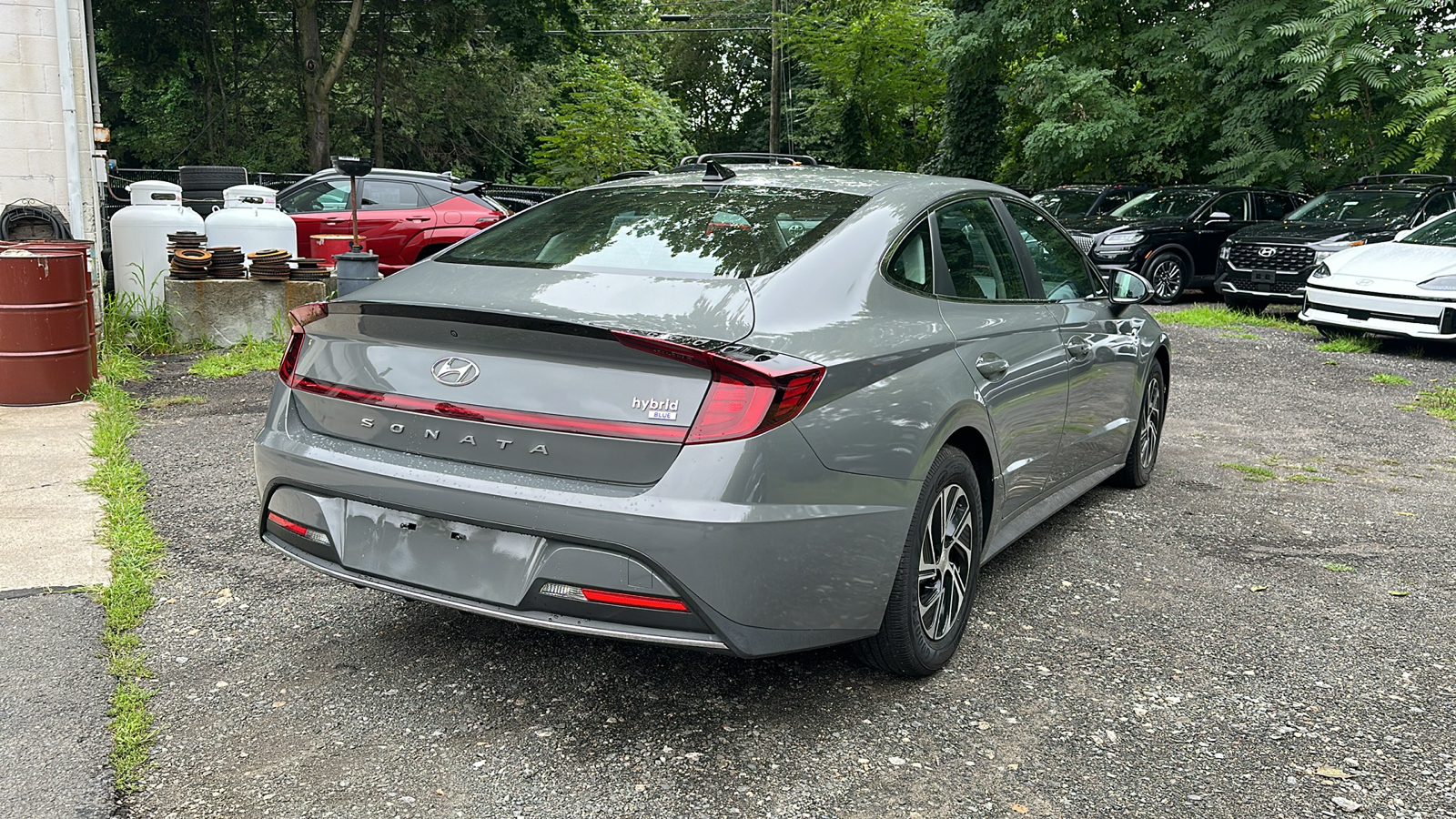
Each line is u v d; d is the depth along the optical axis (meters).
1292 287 12.72
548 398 2.67
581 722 2.98
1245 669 3.44
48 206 8.53
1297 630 3.77
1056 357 4.04
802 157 4.52
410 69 37.38
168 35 35.34
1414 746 2.95
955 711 3.11
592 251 3.23
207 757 2.74
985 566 4.39
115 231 9.84
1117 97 19.81
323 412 3.05
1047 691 3.25
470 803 2.57
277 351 8.90
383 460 2.86
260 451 3.15
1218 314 13.03
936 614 3.28
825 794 2.65
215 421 6.52
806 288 2.96
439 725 2.94
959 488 3.34
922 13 33.31
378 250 12.50
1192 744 2.94
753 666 3.36
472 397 2.75
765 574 2.61
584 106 31.30
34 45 8.49
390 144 39.91
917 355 3.10
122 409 6.56
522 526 2.64
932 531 3.23
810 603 2.75
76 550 4.11
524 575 2.68
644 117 32.84
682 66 53.56
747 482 2.55
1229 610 3.95
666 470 2.56
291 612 3.69
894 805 2.62
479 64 38.50
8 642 3.30
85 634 3.39
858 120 35.38
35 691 3.00
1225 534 4.86
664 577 2.55
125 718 2.87
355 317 2.94
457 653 3.40
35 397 6.62
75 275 6.73
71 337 6.73
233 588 3.88
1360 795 2.70
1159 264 14.58
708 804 2.60
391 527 2.89
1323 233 12.74
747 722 3.01
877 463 2.85
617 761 2.78
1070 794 2.68
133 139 38.84
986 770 2.79
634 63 43.19
